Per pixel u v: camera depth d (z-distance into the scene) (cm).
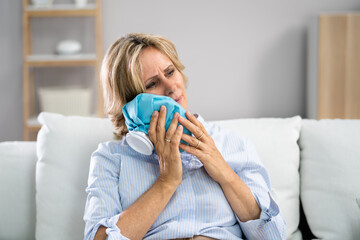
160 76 137
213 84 413
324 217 151
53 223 149
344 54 367
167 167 129
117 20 404
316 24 370
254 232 133
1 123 408
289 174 158
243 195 133
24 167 159
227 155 144
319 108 374
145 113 129
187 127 128
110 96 146
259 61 410
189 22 407
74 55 379
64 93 364
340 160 155
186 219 134
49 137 158
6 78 404
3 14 398
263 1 404
